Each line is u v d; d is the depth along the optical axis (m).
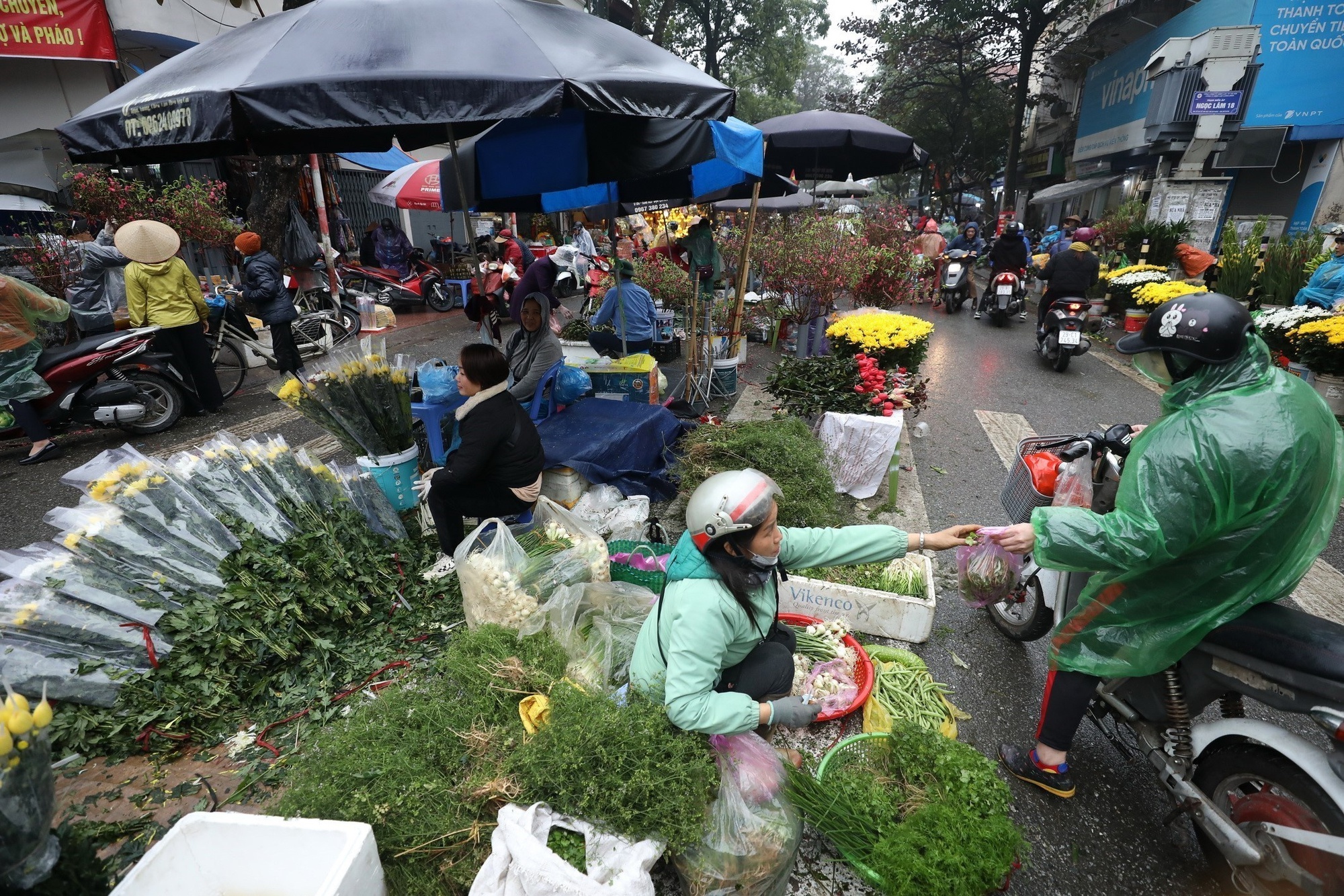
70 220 9.13
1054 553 1.94
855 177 8.66
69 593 2.79
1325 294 7.36
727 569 1.94
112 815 2.33
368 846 1.71
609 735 1.92
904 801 2.11
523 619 2.75
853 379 5.16
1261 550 1.85
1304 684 1.77
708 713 1.92
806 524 3.83
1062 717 2.36
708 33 29.14
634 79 3.08
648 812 1.79
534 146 4.93
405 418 4.18
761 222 10.20
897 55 27.67
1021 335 11.02
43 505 4.83
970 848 1.85
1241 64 11.80
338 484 3.77
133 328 6.22
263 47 2.99
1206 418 1.80
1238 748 1.99
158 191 9.71
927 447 5.93
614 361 6.15
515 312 6.31
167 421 6.27
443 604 3.45
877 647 3.04
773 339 9.34
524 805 1.88
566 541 3.18
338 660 3.07
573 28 3.46
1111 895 2.15
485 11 3.18
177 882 1.70
